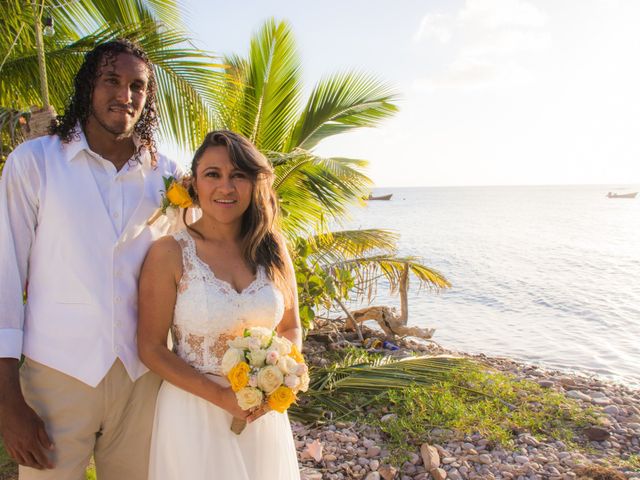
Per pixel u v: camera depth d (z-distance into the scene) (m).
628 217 64.12
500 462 4.09
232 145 2.20
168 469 2.16
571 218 62.84
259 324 2.23
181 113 5.36
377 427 4.61
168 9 5.65
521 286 17.08
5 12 4.46
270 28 7.34
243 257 2.32
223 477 2.13
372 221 54.16
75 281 2.08
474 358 8.00
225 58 7.63
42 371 2.10
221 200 2.20
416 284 17.05
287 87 7.56
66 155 2.13
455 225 49.59
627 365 9.03
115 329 2.13
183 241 2.20
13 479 3.26
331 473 3.88
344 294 7.20
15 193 2.03
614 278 18.75
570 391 5.93
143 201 2.27
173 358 2.13
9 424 1.95
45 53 4.77
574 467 4.04
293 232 7.22
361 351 7.00
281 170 6.50
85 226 2.09
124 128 2.17
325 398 5.15
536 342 10.53
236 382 1.97
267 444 2.26
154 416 2.30
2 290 1.97
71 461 2.15
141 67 2.19
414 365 5.84
